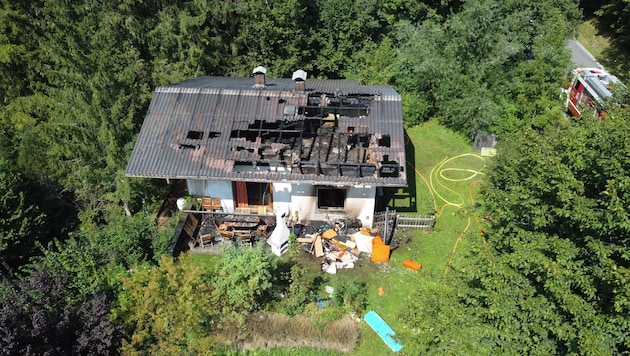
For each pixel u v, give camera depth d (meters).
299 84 26.55
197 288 18.92
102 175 26.94
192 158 24.41
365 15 39.53
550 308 14.92
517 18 36.53
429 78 36.41
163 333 17.64
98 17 30.12
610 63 45.00
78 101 25.25
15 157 28.11
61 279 17.84
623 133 14.45
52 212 28.72
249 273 20.64
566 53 33.16
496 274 15.79
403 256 25.25
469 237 20.16
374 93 27.33
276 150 24.30
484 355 15.14
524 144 17.80
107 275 21.34
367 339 21.36
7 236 24.25
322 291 23.11
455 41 35.12
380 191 29.66
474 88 33.97
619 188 14.09
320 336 21.00
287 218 26.61
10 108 28.05
